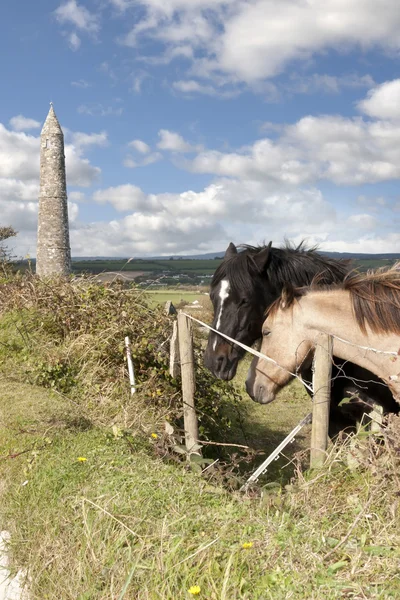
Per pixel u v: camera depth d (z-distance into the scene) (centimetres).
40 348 730
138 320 709
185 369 504
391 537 298
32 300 836
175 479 396
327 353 402
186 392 506
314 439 408
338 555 289
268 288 541
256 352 457
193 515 338
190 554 292
